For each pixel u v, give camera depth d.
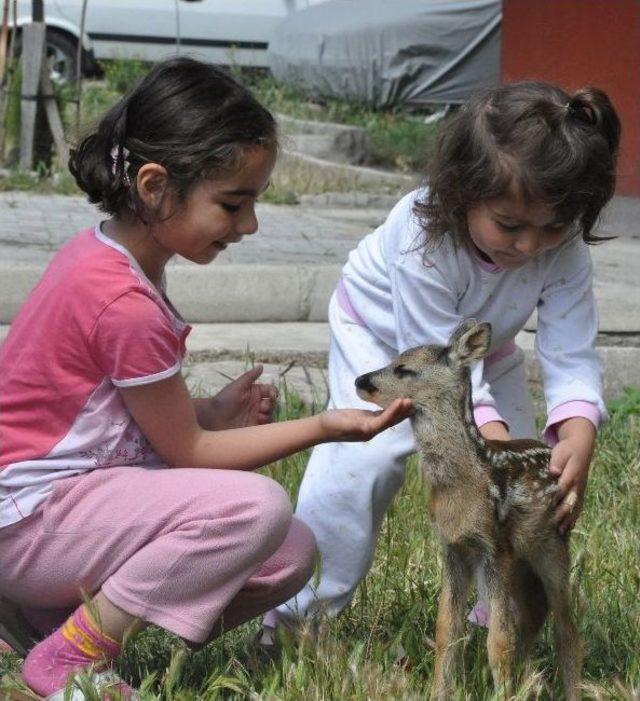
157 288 2.17
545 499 2.12
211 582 2.10
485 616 2.38
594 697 2.15
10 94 6.31
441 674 2.11
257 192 2.12
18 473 2.11
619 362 3.68
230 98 2.09
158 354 2.09
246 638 2.35
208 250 2.13
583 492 2.24
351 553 2.37
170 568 2.08
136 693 2.08
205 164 2.07
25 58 6.23
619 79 5.61
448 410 2.09
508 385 2.46
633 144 5.57
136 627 2.10
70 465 2.11
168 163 2.07
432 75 8.64
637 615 2.36
